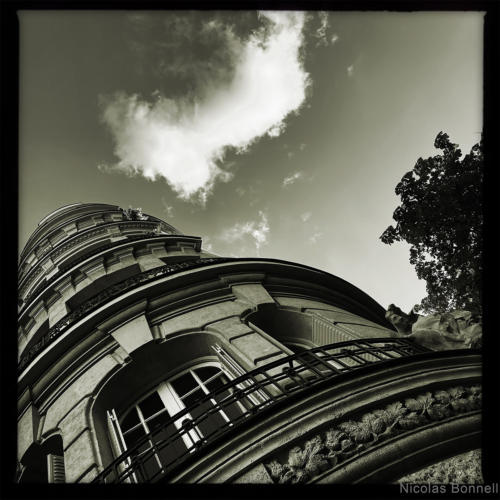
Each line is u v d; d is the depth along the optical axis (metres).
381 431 5.51
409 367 6.29
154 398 9.34
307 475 5.10
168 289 11.22
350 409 5.68
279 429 5.53
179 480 5.27
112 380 9.35
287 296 11.90
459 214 11.22
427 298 12.30
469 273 11.23
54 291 16.38
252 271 12.21
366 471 5.07
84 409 8.73
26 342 15.25
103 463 7.43
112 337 10.41
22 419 9.48
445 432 5.46
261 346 8.84
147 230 22.98
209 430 7.80
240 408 7.95
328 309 11.75
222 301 11.09
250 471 5.23
